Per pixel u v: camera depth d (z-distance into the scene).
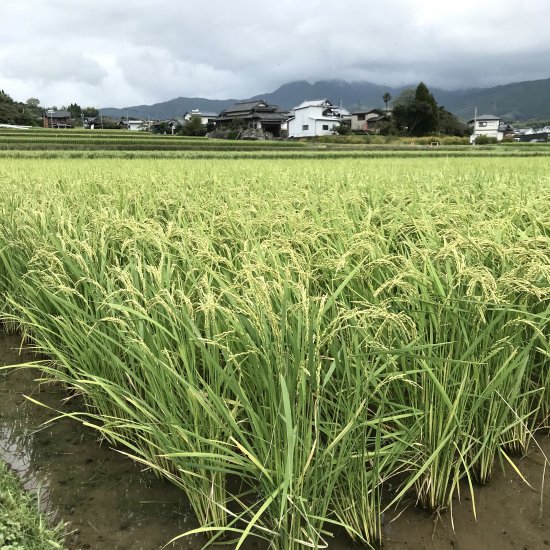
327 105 107.25
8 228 5.86
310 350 2.42
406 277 3.38
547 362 3.71
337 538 2.90
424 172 11.53
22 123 109.94
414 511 3.09
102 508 3.16
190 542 2.90
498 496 3.21
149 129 122.56
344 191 7.50
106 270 3.98
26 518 2.82
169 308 2.85
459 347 2.99
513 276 3.05
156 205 6.59
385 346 2.94
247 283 3.27
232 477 3.39
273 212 5.17
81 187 8.52
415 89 87.25
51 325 4.41
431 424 2.96
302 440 2.48
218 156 29.23
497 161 18.23
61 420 4.21
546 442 3.72
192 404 2.70
